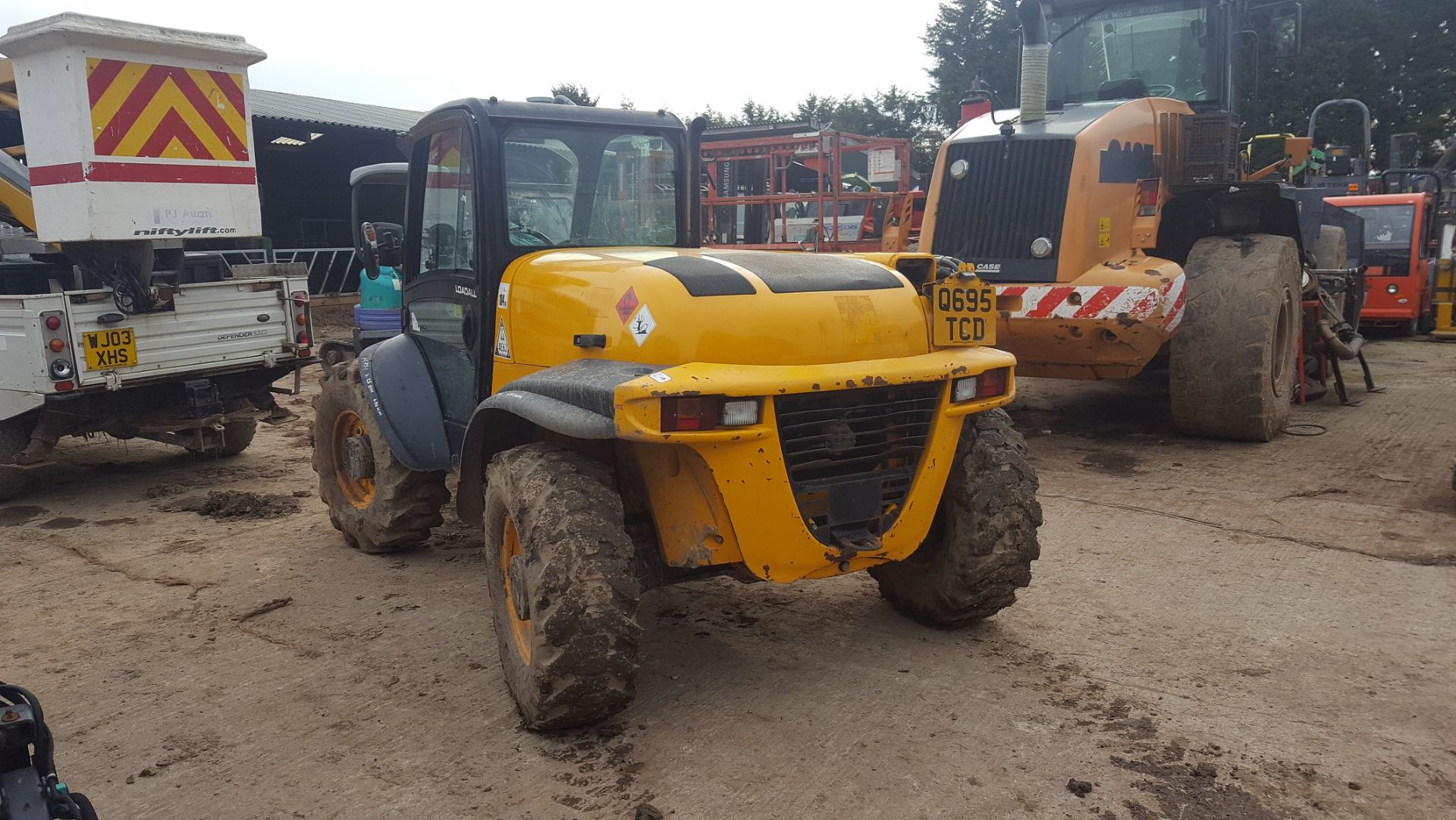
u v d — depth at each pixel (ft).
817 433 10.80
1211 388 23.15
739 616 13.96
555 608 10.01
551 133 14.06
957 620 13.08
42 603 15.12
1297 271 24.49
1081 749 10.26
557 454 11.00
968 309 11.99
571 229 14.37
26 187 22.02
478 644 13.25
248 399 24.22
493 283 13.56
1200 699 11.29
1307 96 84.17
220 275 25.85
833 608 14.20
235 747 10.65
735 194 42.75
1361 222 37.88
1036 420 27.55
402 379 15.62
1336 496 19.22
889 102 118.21
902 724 10.85
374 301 29.86
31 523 19.54
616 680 10.34
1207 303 23.06
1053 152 22.56
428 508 16.40
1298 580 14.92
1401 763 9.95
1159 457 22.86
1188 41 25.76
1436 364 36.60
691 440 9.77
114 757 10.49
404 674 12.37
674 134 15.26
